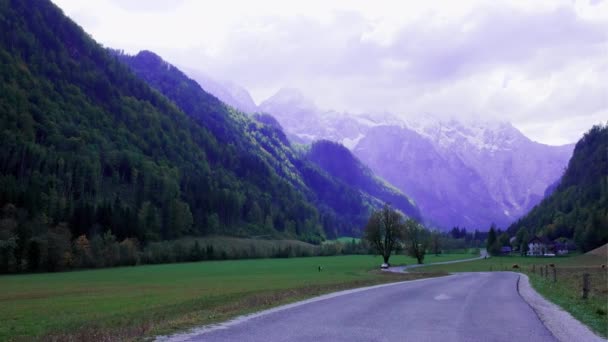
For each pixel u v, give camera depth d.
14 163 176.75
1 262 104.50
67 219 138.88
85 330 21.56
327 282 55.81
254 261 145.62
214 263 136.88
